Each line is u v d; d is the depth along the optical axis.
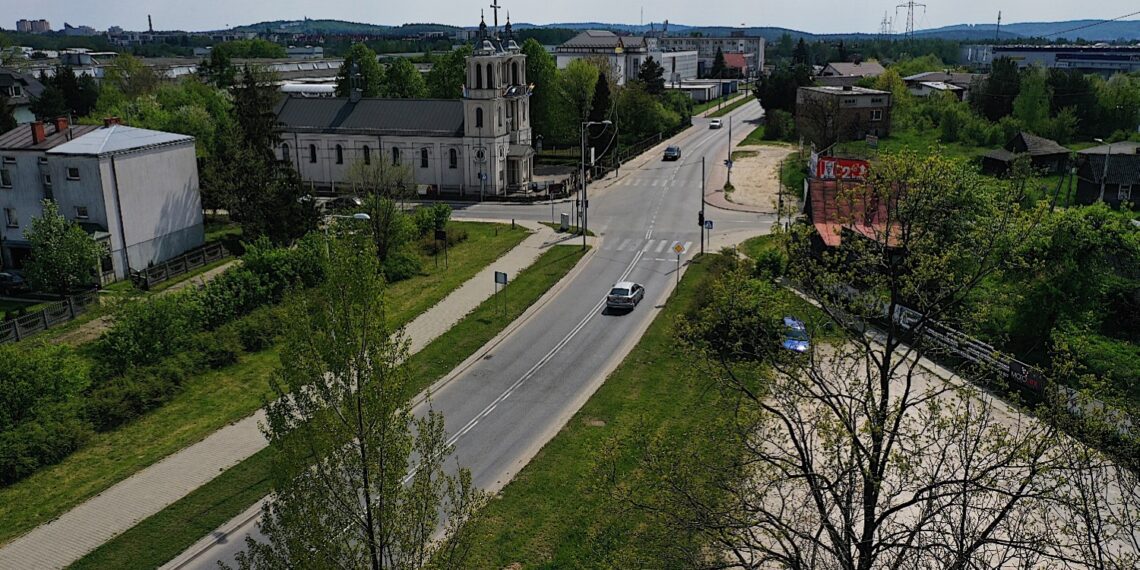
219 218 73.56
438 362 40.00
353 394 16.11
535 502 27.03
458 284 53.12
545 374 38.75
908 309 35.56
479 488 28.14
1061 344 21.20
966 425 18.84
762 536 24.19
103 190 54.09
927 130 114.44
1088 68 180.88
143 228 57.66
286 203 59.34
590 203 77.62
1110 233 35.97
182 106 94.19
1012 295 37.22
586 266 56.94
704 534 19.14
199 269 57.53
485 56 77.69
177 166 60.44
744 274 21.81
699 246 61.28
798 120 113.62
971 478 18.27
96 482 29.50
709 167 94.69
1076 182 79.62
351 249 16.97
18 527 26.73
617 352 41.34
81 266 49.22
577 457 29.97
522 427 33.25
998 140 102.81
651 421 32.72
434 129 81.75
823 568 20.83
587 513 26.09
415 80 120.12
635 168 95.44
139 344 38.09
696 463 20.22
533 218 72.25
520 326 45.50
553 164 101.38
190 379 38.16
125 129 58.28
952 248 19.97
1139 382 33.31
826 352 31.94
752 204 75.75
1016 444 18.23
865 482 17.73
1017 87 116.69
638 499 22.52
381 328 16.34
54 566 24.58
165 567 24.44
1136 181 70.75
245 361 40.78
